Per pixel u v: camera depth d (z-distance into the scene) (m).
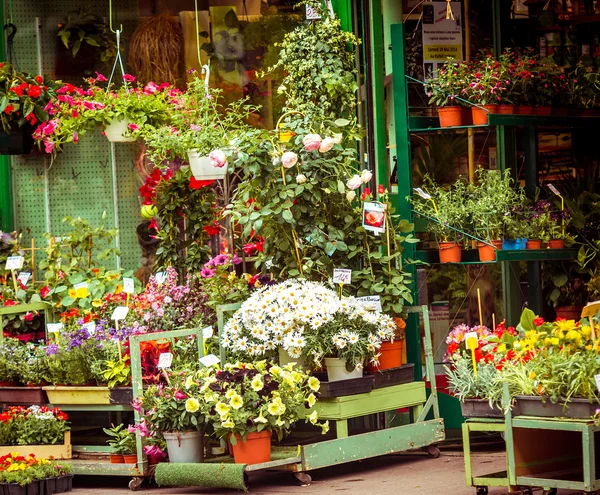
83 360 7.22
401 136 8.02
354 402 7.04
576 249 8.09
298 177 7.13
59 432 7.20
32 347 7.72
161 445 6.86
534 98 7.94
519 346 6.07
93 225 9.09
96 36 9.08
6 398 7.52
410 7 8.44
